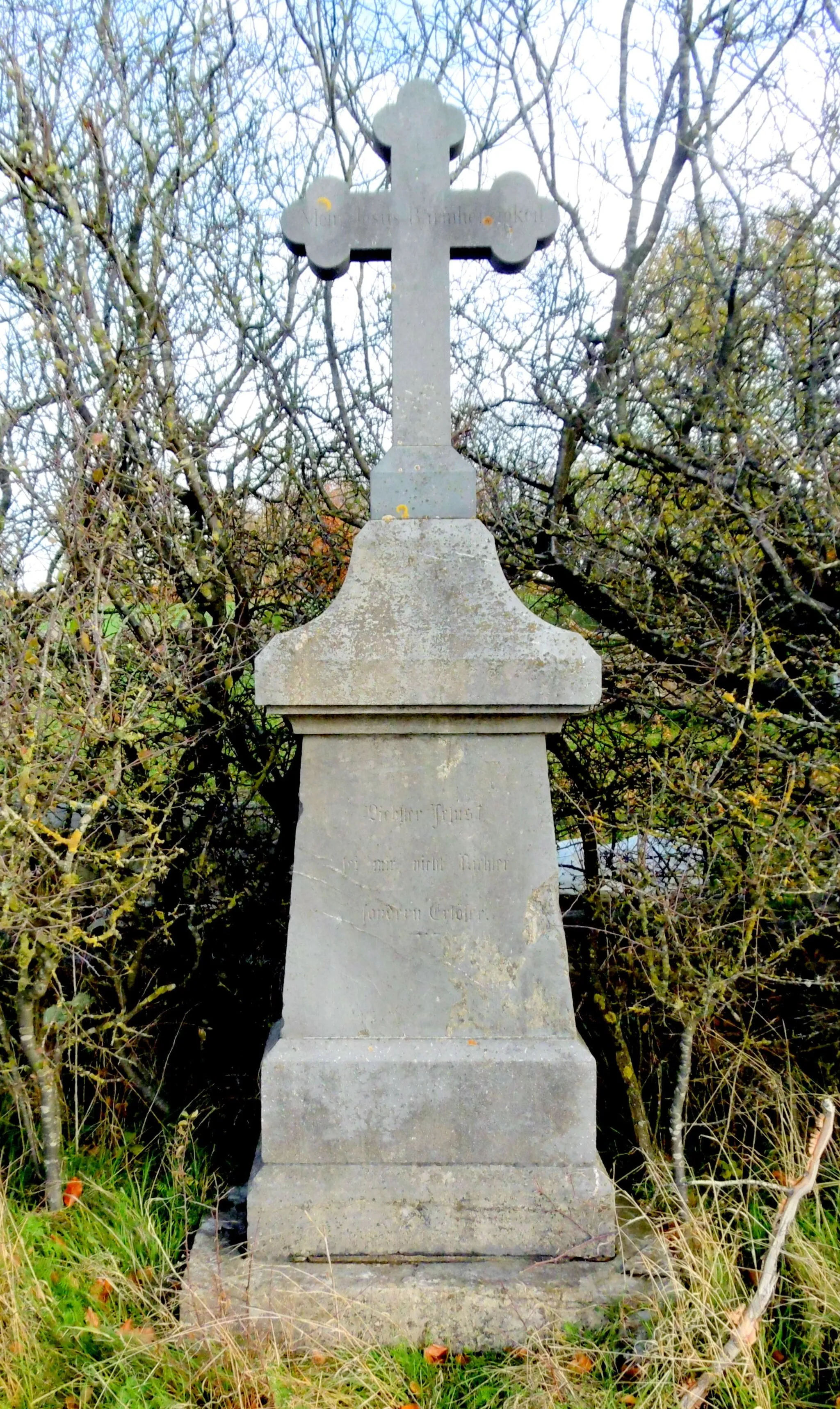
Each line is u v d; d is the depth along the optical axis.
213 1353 2.07
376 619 2.28
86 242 3.37
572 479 3.74
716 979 2.60
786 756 2.84
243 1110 3.18
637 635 3.48
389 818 2.36
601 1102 3.16
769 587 3.30
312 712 2.29
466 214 2.41
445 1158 2.33
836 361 3.08
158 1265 2.42
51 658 2.74
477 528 2.34
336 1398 1.98
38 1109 2.88
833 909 2.97
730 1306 2.12
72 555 2.78
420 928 2.36
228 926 3.62
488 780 2.35
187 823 3.59
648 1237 2.42
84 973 3.14
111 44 3.34
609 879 3.06
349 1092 2.32
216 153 3.47
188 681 3.13
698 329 3.37
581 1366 2.04
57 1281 2.33
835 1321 2.11
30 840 2.54
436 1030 2.37
